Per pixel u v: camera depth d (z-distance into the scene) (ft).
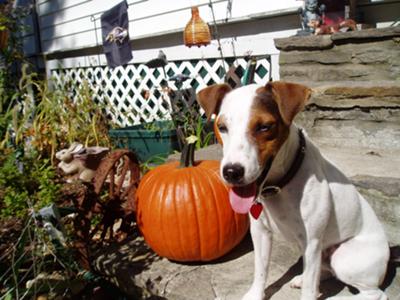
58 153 5.04
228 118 2.39
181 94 6.56
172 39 7.61
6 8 9.20
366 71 4.36
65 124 6.69
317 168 2.59
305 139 2.65
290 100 2.38
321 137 4.40
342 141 4.26
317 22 4.96
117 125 7.62
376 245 2.73
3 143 5.58
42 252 3.40
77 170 4.94
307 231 2.56
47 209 3.27
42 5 11.11
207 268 3.40
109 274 3.59
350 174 3.43
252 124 2.32
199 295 3.01
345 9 4.84
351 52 4.43
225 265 3.42
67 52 10.67
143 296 3.33
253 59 5.93
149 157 6.44
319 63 4.67
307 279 2.63
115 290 3.76
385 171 3.44
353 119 4.15
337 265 2.76
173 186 3.40
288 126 2.46
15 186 3.99
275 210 2.59
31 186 4.10
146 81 8.29
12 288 2.93
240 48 6.49
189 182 3.40
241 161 2.24
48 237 3.41
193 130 6.15
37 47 11.67
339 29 4.78
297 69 4.86
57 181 4.55
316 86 4.36
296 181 2.51
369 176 3.30
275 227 2.70
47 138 6.10
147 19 8.02
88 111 7.26
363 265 2.67
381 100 3.93
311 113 4.40
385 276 2.97
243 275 3.24
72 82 8.30
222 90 2.67
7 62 8.84
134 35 8.35
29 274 3.56
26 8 10.15
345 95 4.12
